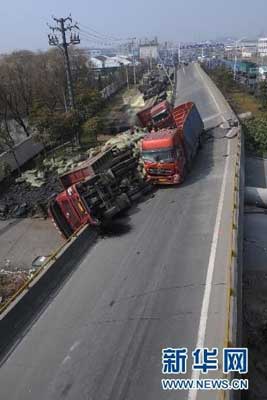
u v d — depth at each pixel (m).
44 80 65.81
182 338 13.46
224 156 31.92
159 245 19.97
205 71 112.38
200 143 35.50
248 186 30.56
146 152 26.59
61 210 23.48
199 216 22.22
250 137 40.78
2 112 54.53
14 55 98.06
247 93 73.75
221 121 43.31
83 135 48.88
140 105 75.12
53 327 15.05
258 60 156.00
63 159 41.38
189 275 16.95
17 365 13.44
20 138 56.34
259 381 14.84
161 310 15.09
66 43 45.19
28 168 42.62
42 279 16.98
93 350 13.60
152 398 11.48
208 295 15.37
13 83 58.22
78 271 18.80
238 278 15.44
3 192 36.00
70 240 20.23
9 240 27.77
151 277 17.34
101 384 12.23
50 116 43.59
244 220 26.14
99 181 24.20
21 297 15.66
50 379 12.68
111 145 35.22
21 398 12.19
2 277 22.80
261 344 16.61
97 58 158.62
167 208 24.09
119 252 19.97
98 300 16.31
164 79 104.56
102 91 85.88
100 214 22.69
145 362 12.77
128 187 26.27
